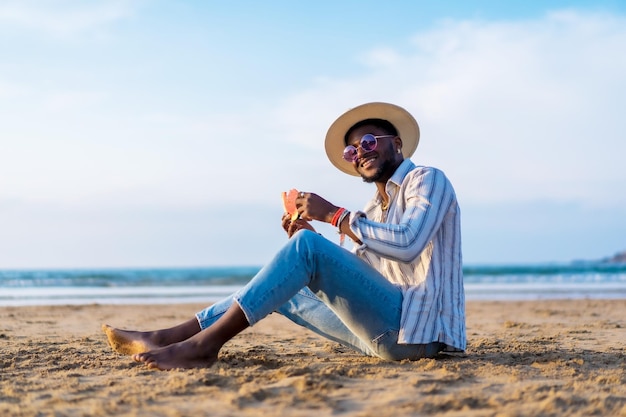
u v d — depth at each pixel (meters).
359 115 3.42
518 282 26.83
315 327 3.54
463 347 3.24
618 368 3.26
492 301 12.78
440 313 3.16
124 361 3.52
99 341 4.80
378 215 3.46
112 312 9.73
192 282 26.22
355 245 3.28
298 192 3.23
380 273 3.23
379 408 2.34
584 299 13.97
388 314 3.07
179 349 3.10
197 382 2.73
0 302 13.97
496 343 4.49
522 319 7.80
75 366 3.36
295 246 3.00
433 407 2.35
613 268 41.31
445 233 3.19
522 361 3.42
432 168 3.16
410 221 2.99
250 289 2.99
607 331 5.76
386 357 3.24
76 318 8.19
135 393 2.60
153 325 7.28
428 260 3.16
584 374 3.06
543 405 2.37
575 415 2.27
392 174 3.35
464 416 2.24
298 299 3.54
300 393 2.55
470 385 2.76
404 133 3.49
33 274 31.66
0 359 3.66
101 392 2.67
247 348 4.28
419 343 3.11
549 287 21.50
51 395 2.63
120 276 29.38
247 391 2.53
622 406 2.40
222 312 3.30
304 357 3.66
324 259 2.99
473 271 38.66
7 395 2.63
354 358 3.57
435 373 2.98
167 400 2.48
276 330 6.16
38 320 7.62
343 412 2.30
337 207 3.12
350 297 3.03
